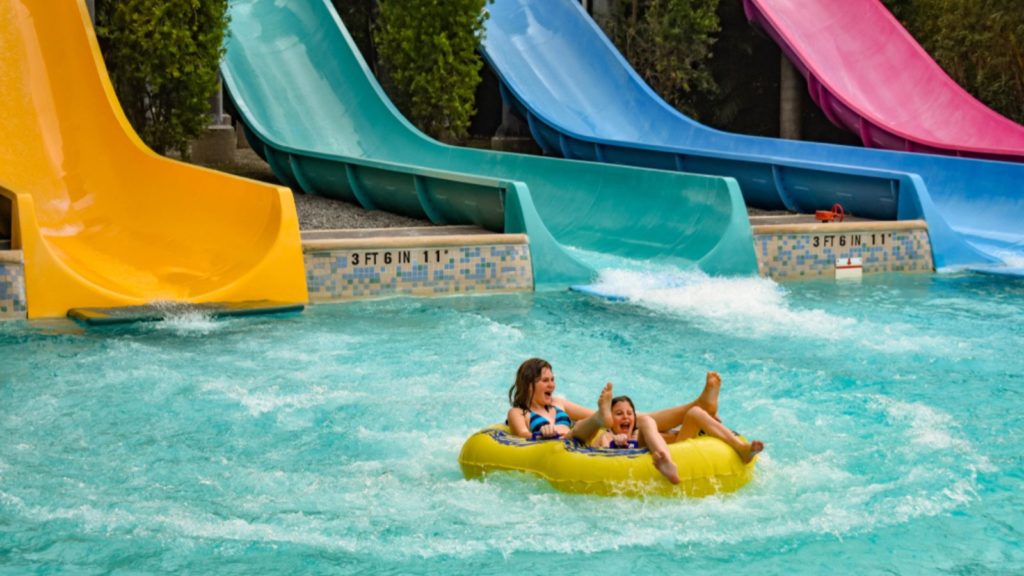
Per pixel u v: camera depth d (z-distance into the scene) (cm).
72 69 4209
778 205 5059
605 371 2544
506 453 1809
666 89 7569
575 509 1684
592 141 6022
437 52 6322
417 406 2261
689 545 1563
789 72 7150
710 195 3928
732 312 3241
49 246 3170
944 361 2650
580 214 4481
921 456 1941
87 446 2025
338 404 2277
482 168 5212
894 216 4322
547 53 6962
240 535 1612
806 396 2341
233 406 2264
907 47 6625
